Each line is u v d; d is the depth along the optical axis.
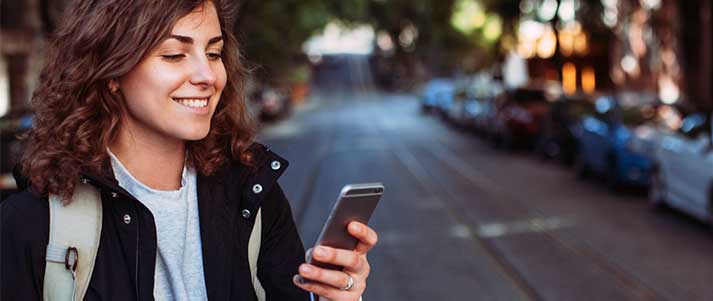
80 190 1.79
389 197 13.54
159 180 1.90
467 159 20.84
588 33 23.28
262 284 2.02
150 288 1.79
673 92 25.25
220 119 1.97
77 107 1.80
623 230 10.22
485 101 28.19
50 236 1.74
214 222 1.89
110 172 1.81
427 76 76.50
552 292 7.13
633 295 7.02
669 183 11.41
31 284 1.74
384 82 81.00
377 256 8.71
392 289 7.26
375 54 91.38
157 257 1.86
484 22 54.25
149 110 1.82
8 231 1.74
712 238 9.66
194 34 1.82
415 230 10.27
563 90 24.41
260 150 1.99
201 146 1.94
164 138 1.89
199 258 1.88
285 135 30.83
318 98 66.94
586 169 15.95
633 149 13.44
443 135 30.58
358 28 78.38
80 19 1.80
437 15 62.72
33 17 21.58
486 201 12.95
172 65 1.81
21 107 9.44
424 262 8.38
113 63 1.75
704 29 22.83
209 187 1.93
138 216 1.81
